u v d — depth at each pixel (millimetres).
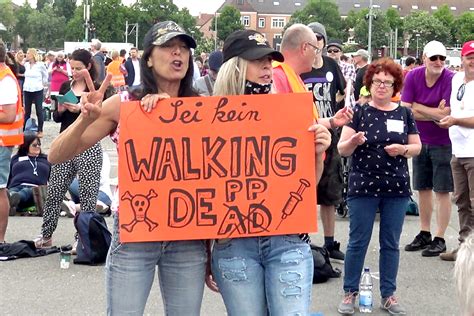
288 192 3602
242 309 3586
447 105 7410
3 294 6141
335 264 7129
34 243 7355
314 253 6562
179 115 3590
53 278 6594
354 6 126812
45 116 22359
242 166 3604
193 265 3627
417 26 98688
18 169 9320
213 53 7020
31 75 17453
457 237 8359
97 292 6238
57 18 110250
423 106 7449
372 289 6418
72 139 3500
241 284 3592
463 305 2080
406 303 6043
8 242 7785
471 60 6918
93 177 7094
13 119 7062
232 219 3580
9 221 8859
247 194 3594
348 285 5730
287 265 3572
